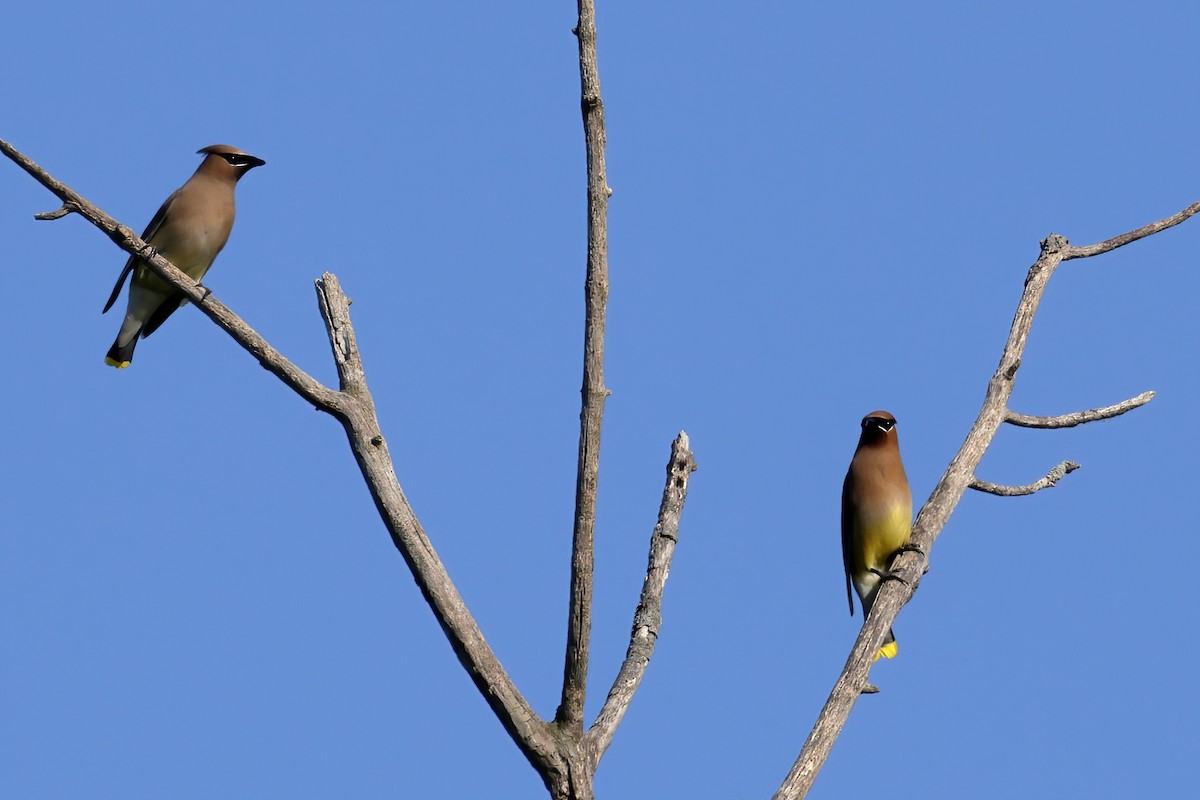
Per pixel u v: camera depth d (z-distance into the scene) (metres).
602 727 10.27
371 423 10.56
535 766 9.98
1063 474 12.38
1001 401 12.48
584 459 9.82
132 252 11.23
